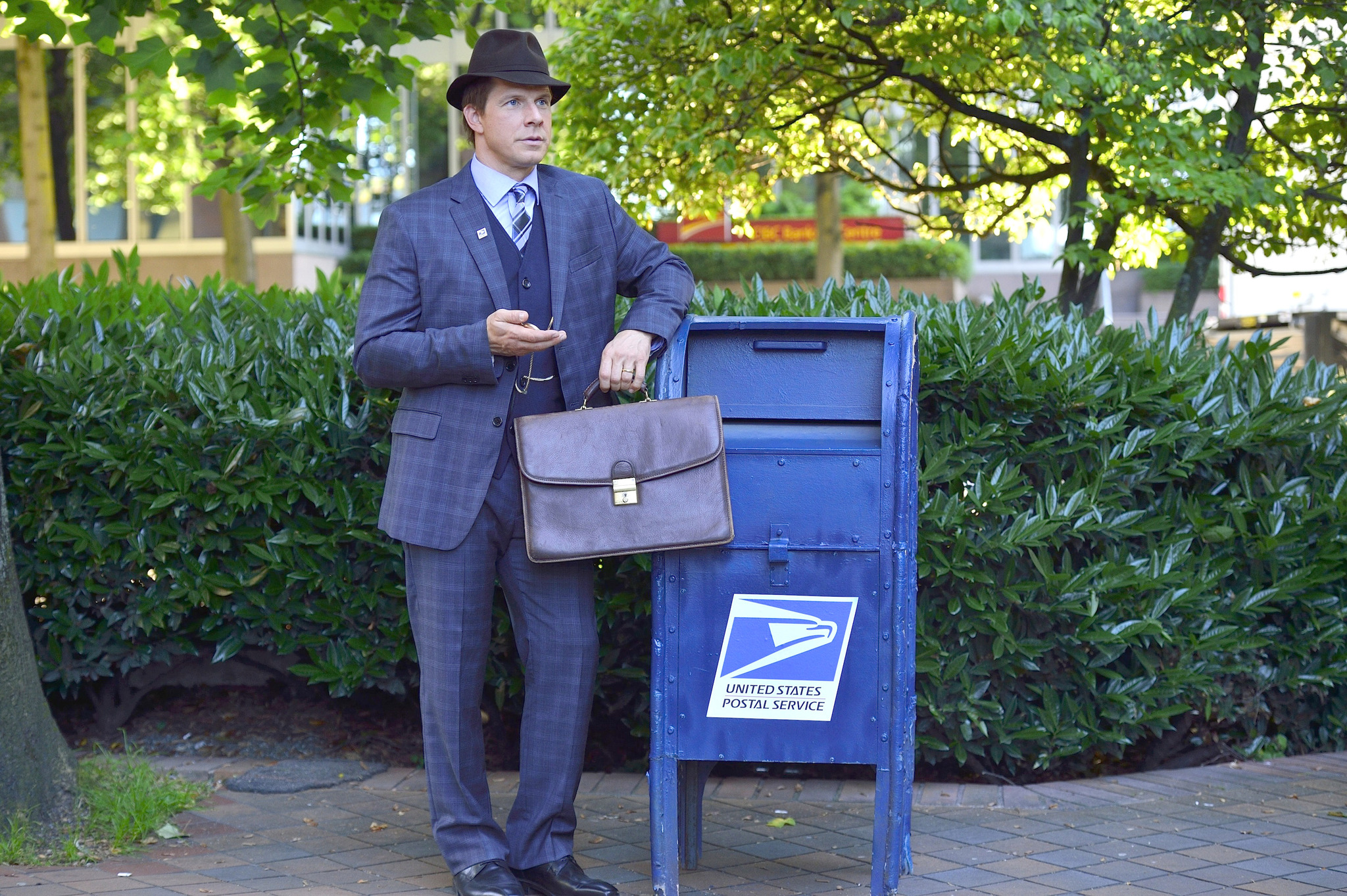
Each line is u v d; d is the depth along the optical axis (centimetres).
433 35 541
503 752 457
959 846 366
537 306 329
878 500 304
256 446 442
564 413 312
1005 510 412
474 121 328
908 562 309
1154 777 438
